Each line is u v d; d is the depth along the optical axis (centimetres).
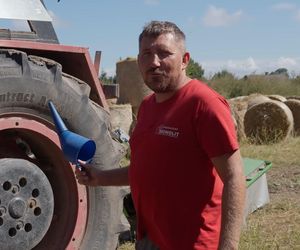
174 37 261
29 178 349
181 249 260
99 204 395
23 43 356
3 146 364
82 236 388
